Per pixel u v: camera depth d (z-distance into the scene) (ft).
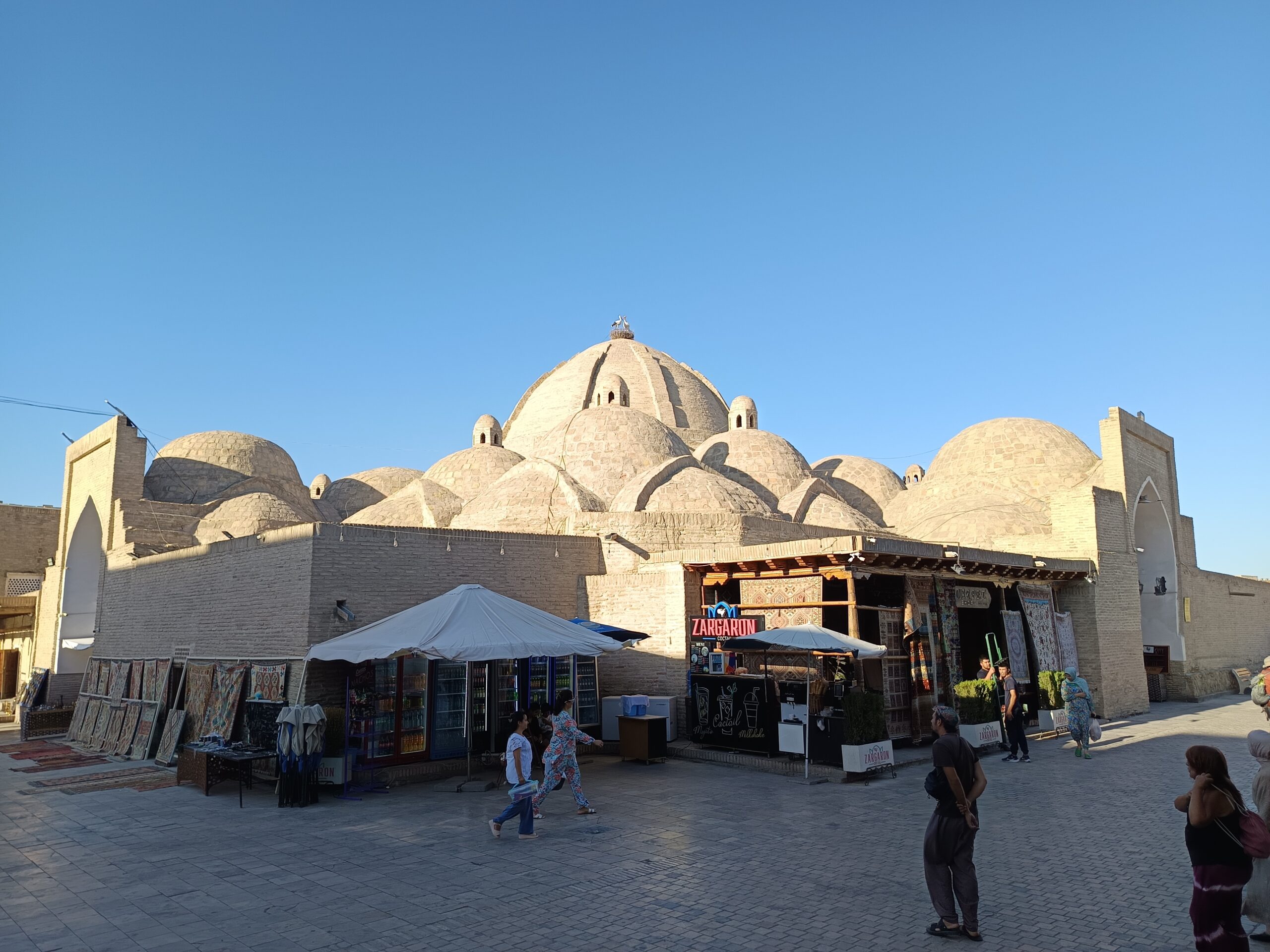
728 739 47.98
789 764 43.80
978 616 63.62
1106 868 25.52
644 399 117.08
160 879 25.70
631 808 34.94
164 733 52.24
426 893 23.75
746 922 21.03
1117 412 77.30
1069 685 47.78
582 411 96.89
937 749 20.31
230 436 106.42
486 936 20.38
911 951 19.11
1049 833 30.04
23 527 112.57
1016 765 45.09
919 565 51.96
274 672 44.27
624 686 55.62
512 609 41.16
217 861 27.61
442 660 46.21
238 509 90.89
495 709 48.88
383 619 44.34
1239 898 16.42
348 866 26.78
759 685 46.75
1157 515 86.58
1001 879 24.48
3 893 24.44
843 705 42.68
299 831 31.96
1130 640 71.05
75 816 35.24
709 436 116.26
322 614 43.98
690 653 53.72
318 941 20.25
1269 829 17.67
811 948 19.33
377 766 42.78
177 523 86.22
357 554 46.16
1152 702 83.46
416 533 49.29
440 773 44.16
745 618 51.31
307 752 36.91
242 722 45.78
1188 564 93.20
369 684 43.24
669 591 54.90
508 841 29.63
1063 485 88.02
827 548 47.01
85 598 90.94
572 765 33.63
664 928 20.68
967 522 80.79
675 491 76.64
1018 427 95.96
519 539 54.95
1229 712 71.36
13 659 102.27
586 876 25.14
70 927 21.53
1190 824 17.11
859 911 21.79
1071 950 19.08
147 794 40.27
